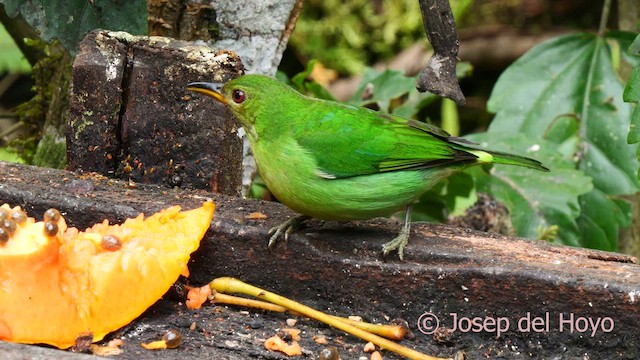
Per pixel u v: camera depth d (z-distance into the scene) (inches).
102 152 352.5
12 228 262.1
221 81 345.1
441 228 322.0
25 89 664.4
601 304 274.2
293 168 306.8
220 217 314.2
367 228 319.6
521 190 466.0
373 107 579.8
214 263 312.0
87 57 347.9
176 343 269.7
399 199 312.7
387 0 651.5
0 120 613.0
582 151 488.4
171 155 352.8
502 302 285.3
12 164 345.4
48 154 444.5
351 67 650.8
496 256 294.2
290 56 655.1
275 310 295.6
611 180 483.8
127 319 275.6
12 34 498.0
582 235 487.2
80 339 262.1
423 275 292.2
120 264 274.5
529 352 285.3
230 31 407.8
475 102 673.6
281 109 310.8
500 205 467.8
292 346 278.4
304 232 309.4
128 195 330.0
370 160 305.3
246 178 431.8
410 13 650.2
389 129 310.7
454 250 297.9
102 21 364.2
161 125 351.3
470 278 286.8
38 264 259.8
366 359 279.1
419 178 312.8
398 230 318.0
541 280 278.7
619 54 495.2
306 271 305.1
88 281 270.2
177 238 291.7
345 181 307.1
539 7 679.1
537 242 311.1
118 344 270.8
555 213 459.8
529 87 497.0
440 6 281.3
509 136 480.1
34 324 258.4
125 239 285.4
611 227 483.8
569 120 491.2
